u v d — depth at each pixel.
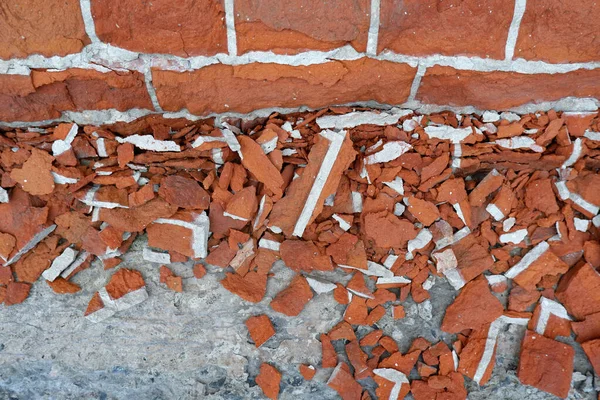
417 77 1.97
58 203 2.07
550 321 2.29
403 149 2.04
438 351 2.32
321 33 1.80
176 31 1.76
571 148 2.10
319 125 2.04
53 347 2.27
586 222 2.20
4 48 1.72
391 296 2.29
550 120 2.08
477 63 1.92
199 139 1.98
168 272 2.23
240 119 2.08
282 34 1.81
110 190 2.05
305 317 2.30
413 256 2.24
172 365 2.31
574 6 1.77
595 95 2.05
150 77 1.88
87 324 2.26
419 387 2.33
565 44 1.87
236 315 2.29
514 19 1.81
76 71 1.81
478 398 2.36
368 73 1.95
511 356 2.35
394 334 2.34
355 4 1.75
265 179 2.05
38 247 2.14
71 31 1.71
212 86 1.93
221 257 2.20
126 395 2.34
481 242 2.25
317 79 1.94
